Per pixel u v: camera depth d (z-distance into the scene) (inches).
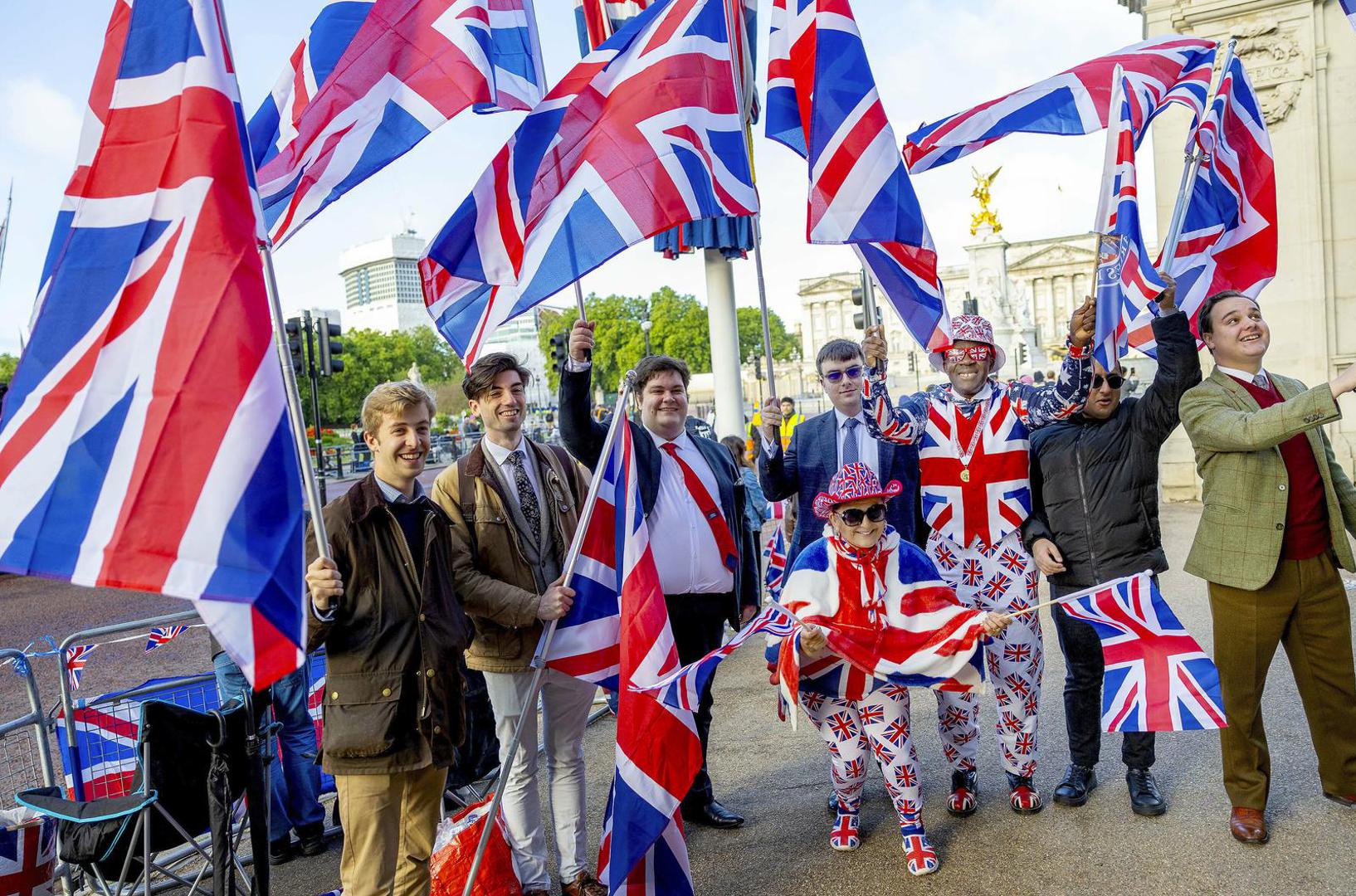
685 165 142.3
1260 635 146.5
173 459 91.7
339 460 1362.0
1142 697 135.3
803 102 153.0
